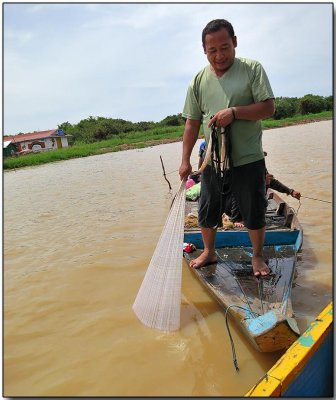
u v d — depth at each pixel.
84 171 16.03
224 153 3.53
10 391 2.86
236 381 2.86
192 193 7.02
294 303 3.82
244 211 3.74
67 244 5.94
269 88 3.36
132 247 5.60
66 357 3.22
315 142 16.53
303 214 6.49
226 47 3.32
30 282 4.61
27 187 12.73
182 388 2.81
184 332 3.44
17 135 47.22
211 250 4.16
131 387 2.85
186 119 3.84
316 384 2.33
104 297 4.16
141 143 30.12
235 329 3.44
